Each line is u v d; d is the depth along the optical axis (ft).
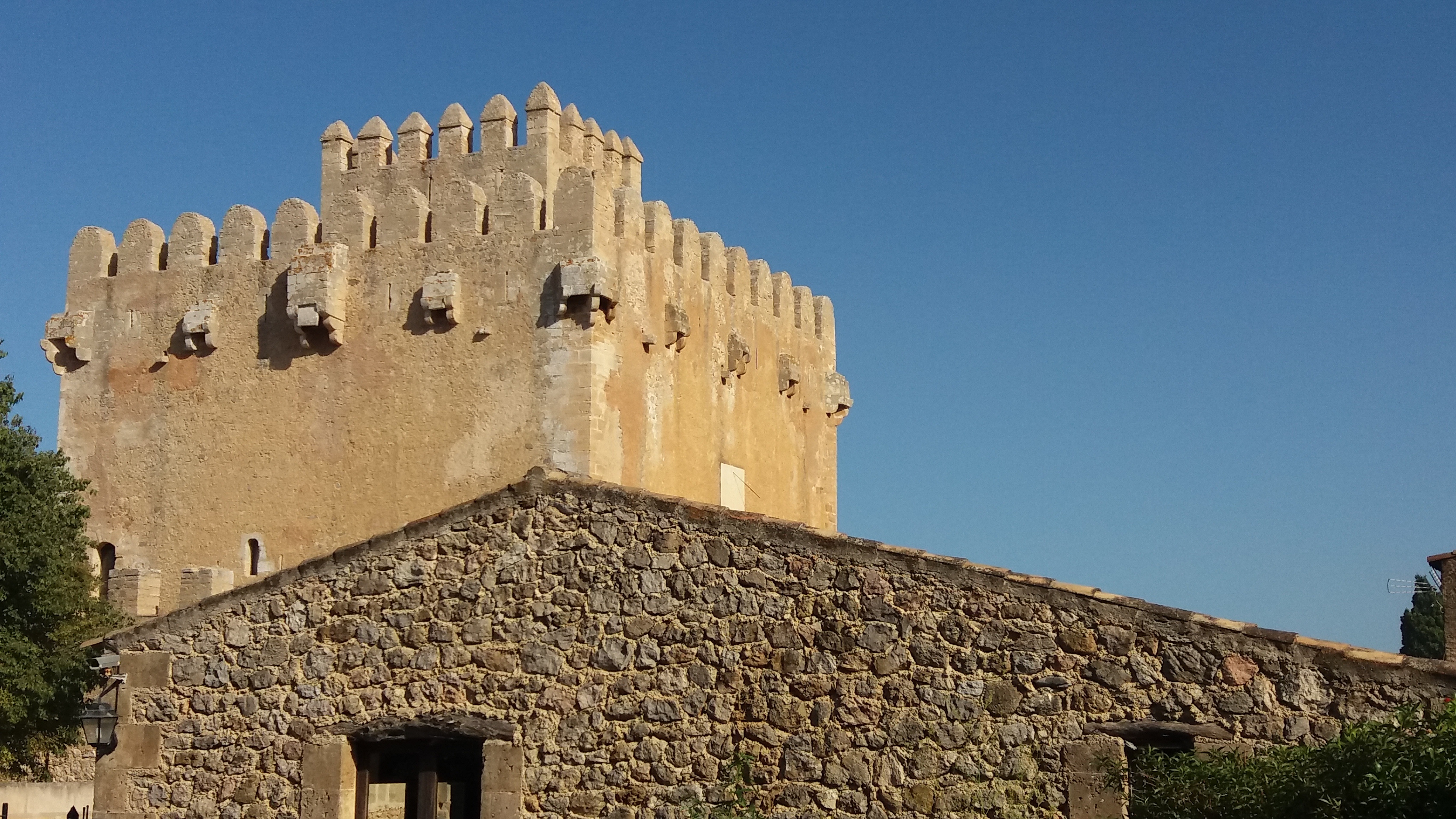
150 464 113.19
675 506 56.39
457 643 58.59
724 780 53.83
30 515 83.97
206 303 113.19
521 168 113.09
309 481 108.17
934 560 52.44
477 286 105.60
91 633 89.04
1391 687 46.50
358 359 108.27
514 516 58.80
